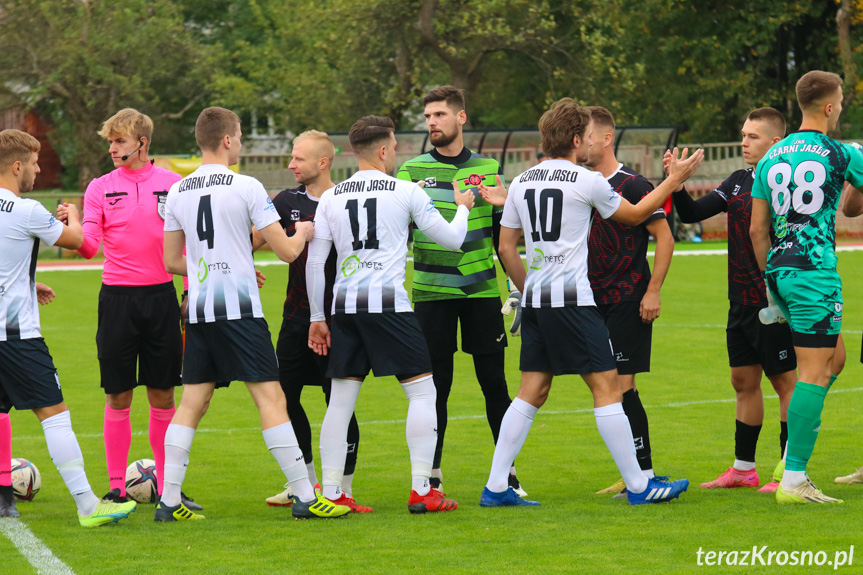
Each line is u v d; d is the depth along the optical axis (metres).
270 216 15.96
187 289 17.22
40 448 23.23
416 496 16.48
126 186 17.86
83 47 105.56
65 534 15.28
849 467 19.34
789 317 16.80
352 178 16.80
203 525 15.81
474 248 18.61
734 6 115.88
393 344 16.36
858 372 31.16
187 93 120.19
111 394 17.83
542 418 25.70
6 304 15.62
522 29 98.44
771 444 22.20
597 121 18.03
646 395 28.69
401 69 102.69
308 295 17.25
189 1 140.00
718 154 97.25
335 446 16.64
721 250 78.44
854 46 111.12
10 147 15.98
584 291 16.30
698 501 16.91
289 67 106.81
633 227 17.78
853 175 16.41
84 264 79.12
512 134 87.81
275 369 16.28
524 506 16.81
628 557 13.48
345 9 95.38
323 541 14.62
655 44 117.50
